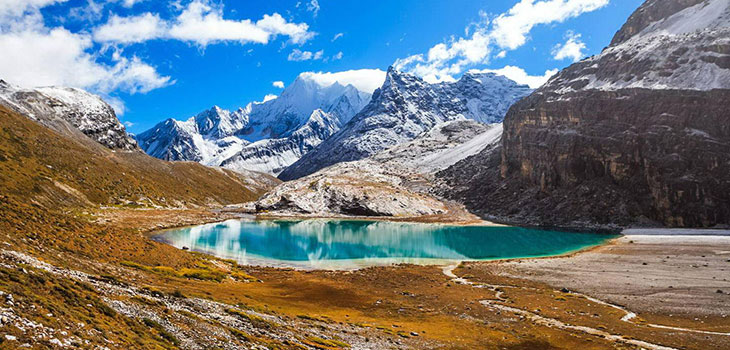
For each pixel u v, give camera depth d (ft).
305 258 342.23
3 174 448.24
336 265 313.12
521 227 564.71
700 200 476.13
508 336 130.82
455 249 402.93
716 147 492.13
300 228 572.92
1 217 146.10
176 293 115.55
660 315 163.32
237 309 119.96
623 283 226.58
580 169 611.47
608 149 578.25
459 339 124.57
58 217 183.73
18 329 51.90
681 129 528.22
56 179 523.29
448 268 300.20
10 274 72.18
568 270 276.00
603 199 557.74
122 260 171.12
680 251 325.01
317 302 174.60
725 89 520.42
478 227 582.76
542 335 132.05
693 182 484.33
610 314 164.86
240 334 89.86
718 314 161.89
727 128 504.02
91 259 146.30
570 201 589.73
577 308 175.83
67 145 654.53
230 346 79.56
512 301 189.67
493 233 523.70
